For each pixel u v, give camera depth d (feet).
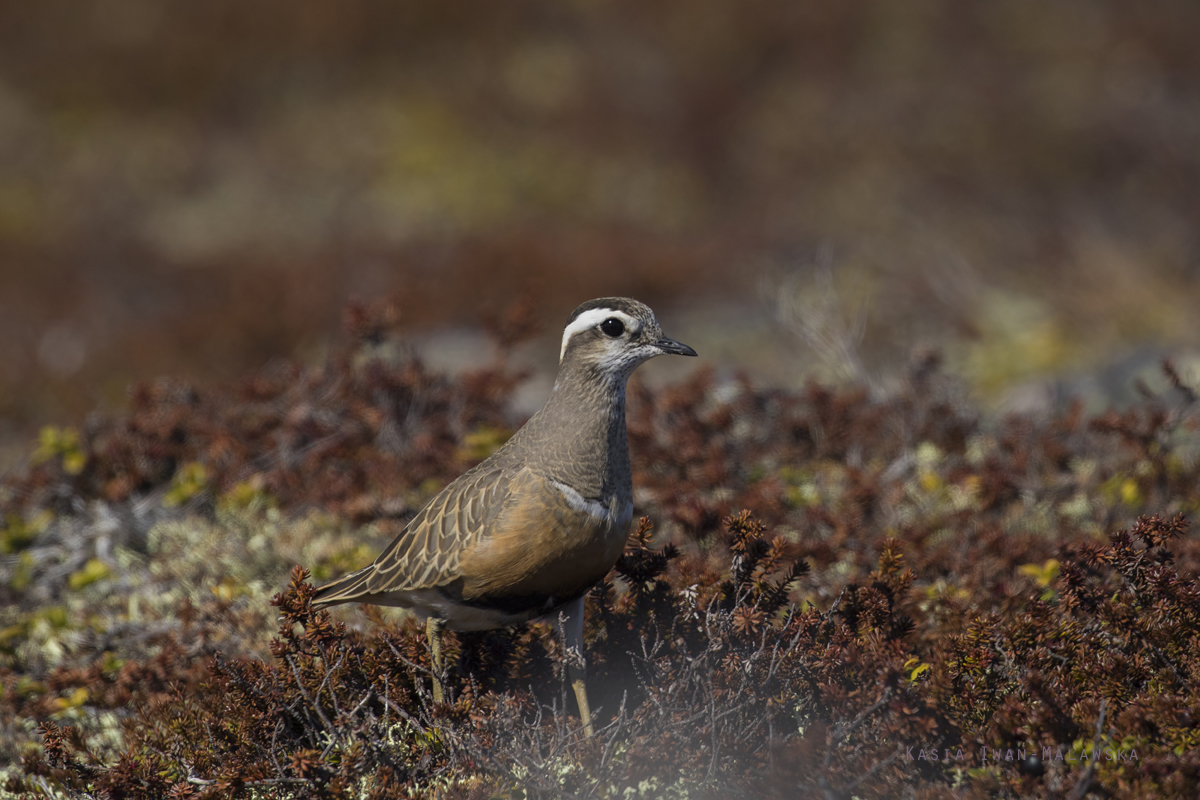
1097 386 77.20
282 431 61.16
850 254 110.11
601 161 126.00
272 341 96.84
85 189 122.62
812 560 49.19
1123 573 37.76
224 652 44.14
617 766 34.83
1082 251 103.55
